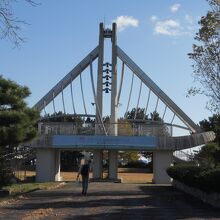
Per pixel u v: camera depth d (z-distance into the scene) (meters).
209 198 23.08
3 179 28.69
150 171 97.75
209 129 58.28
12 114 33.97
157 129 56.50
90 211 18.88
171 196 28.23
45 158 55.47
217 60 31.41
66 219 16.31
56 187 36.88
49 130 55.56
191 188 29.48
